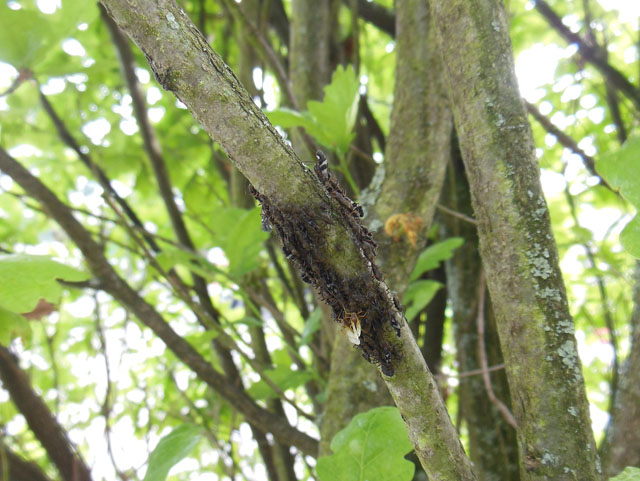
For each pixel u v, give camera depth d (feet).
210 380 1.02
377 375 0.86
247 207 1.32
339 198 0.48
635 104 1.74
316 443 1.01
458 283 1.26
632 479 0.49
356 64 1.35
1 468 1.11
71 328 1.76
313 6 1.31
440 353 1.35
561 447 0.55
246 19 1.24
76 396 1.77
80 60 1.05
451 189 1.31
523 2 1.99
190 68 0.41
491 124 0.59
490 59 0.59
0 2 0.79
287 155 0.45
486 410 1.15
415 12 0.92
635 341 0.98
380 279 0.49
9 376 1.08
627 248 0.49
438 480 0.51
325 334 1.16
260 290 1.36
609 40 1.97
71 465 1.10
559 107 1.88
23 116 1.27
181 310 1.79
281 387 1.04
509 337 0.59
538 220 0.58
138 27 0.40
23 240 1.83
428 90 0.90
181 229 1.47
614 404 0.99
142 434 1.42
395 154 0.91
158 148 1.49
